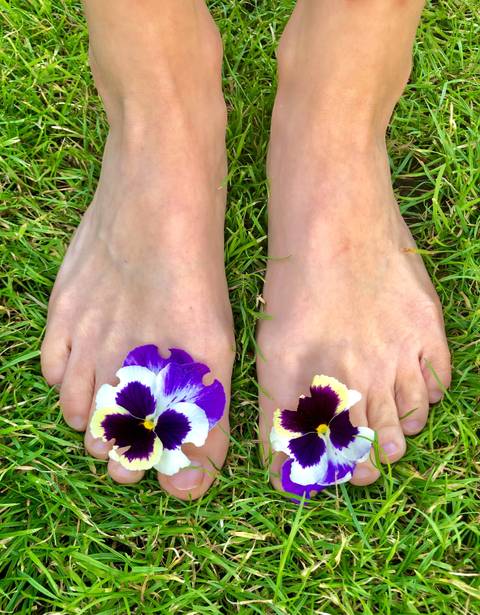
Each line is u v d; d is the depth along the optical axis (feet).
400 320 1.25
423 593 1.13
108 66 1.13
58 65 1.52
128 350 1.21
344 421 1.13
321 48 1.16
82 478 1.20
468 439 1.24
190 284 1.19
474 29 1.60
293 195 1.25
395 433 1.19
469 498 1.18
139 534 1.15
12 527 1.16
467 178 1.47
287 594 1.13
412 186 1.50
